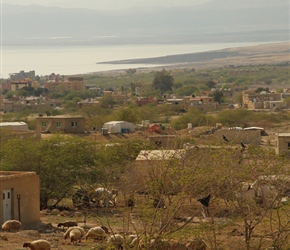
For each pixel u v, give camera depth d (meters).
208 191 32.78
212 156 34.12
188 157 34.25
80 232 42.81
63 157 63.59
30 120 153.50
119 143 68.94
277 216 34.53
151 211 32.16
